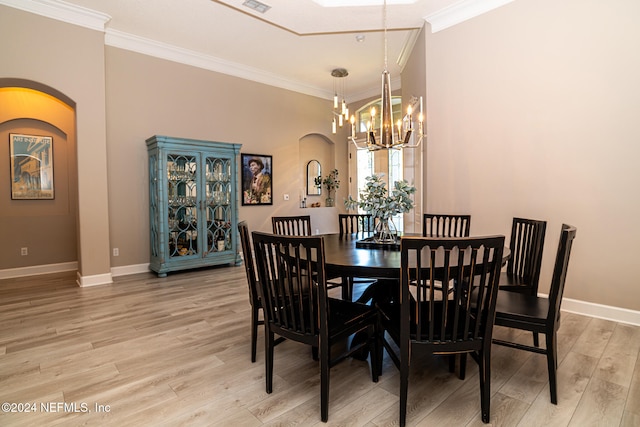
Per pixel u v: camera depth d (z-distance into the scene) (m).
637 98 2.58
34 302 3.37
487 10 3.34
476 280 2.44
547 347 1.71
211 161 4.76
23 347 2.38
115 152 4.36
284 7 3.53
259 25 4.11
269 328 1.82
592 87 2.77
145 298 3.49
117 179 4.39
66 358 2.22
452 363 2.03
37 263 4.74
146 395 1.81
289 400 1.77
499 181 3.32
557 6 2.91
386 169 6.52
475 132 3.48
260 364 2.16
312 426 1.56
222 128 5.28
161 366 2.13
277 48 4.78
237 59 5.19
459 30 3.56
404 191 2.52
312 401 1.76
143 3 3.64
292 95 6.18
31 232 4.70
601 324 2.68
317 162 6.82
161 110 4.70
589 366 2.05
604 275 2.79
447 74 3.68
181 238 4.53
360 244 2.50
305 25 3.92
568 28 2.87
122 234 4.45
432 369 2.08
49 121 4.77
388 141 2.74
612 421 1.57
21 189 4.63
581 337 2.45
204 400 1.77
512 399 1.75
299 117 6.29
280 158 6.03
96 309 3.16
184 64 4.88
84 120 3.88
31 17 3.53
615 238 2.72
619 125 2.66
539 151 3.07
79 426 1.57
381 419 1.61
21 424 1.58
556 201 2.99
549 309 1.70
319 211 6.61
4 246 4.51
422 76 4.07
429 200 3.91
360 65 5.40
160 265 4.33
